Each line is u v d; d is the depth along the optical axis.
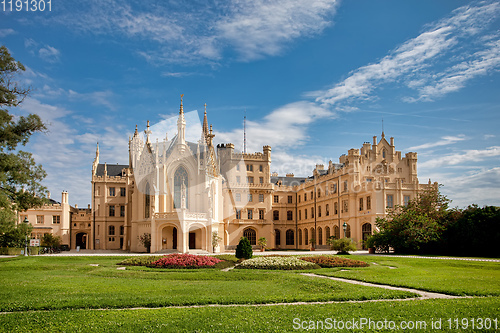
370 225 69.06
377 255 51.28
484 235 50.53
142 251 66.88
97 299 18.34
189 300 17.98
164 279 27.45
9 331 13.62
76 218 96.19
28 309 16.88
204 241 62.38
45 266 37.12
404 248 56.06
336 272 29.84
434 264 37.28
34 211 91.88
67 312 16.03
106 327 13.81
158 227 62.16
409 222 54.91
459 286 21.91
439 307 16.34
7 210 41.06
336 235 79.62
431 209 58.94
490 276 27.25
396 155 78.00
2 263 41.59
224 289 21.97
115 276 29.34
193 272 31.19
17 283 25.00
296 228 98.06
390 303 17.27
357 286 22.41
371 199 68.44
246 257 40.00
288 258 36.53
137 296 19.22
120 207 93.00
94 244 90.88
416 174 78.00
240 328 13.59
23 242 57.03
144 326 13.84
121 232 92.31
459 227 53.97
